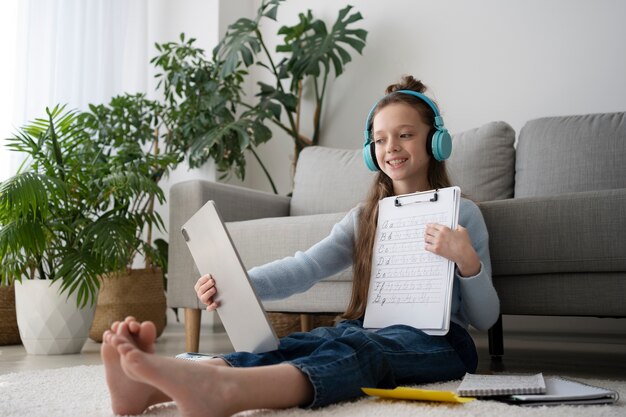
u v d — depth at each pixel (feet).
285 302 6.51
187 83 10.36
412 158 4.50
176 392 2.52
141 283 9.25
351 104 10.66
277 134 11.53
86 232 7.41
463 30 9.72
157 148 10.44
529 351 7.27
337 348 3.25
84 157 8.63
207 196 7.38
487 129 7.64
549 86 8.99
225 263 3.50
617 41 8.56
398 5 10.34
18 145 7.63
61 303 7.35
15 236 6.87
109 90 10.68
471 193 7.47
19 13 9.55
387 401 3.20
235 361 3.34
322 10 11.16
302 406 3.03
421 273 4.10
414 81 4.97
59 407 3.36
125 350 2.46
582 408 2.96
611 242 4.72
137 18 11.32
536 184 7.13
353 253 4.68
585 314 4.85
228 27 10.61
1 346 8.70
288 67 10.48
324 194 8.61
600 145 6.91
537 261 5.02
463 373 4.04
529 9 9.21
